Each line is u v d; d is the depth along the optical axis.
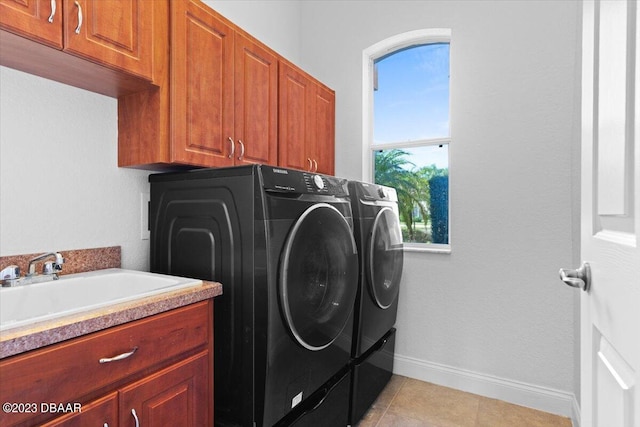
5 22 0.96
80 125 1.50
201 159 1.57
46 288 1.26
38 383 0.77
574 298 2.00
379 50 2.72
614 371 0.69
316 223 1.48
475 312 2.31
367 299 1.93
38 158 1.37
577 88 1.95
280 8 2.75
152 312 1.02
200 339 1.20
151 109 1.47
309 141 2.42
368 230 1.94
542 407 2.10
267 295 1.26
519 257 2.18
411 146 2.65
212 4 2.17
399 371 2.55
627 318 0.62
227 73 1.71
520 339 2.17
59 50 1.11
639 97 0.58
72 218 1.48
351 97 2.76
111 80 1.37
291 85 2.23
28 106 1.34
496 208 2.23
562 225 2.06
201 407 1.20
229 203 1.36
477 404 2.16
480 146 2.28
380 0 2.64
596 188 0.80
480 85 2.28
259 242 1.27
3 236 1.28
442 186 2.55
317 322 1.50
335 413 1.70
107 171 1.60
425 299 2.46
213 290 1.24
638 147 0.58
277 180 1.34
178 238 1.53
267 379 1.27
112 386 0.92
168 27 1.44
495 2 2.23
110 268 1.59
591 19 0.85
